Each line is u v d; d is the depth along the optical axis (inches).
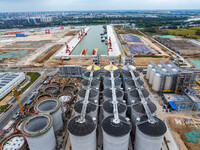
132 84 4131.4
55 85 5580.7
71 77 6358.3
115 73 4766.2
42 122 2910.9
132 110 3213.6
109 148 2669.8
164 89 4980.3
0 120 4065.0
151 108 3115.2
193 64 7613.2
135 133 3100.4
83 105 3161.9
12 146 3125.0
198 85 5506.9
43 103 3553.2
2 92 5068.9
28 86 5748.0
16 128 3538.4
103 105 3319.4
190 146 3179.1
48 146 2896.2
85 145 2632.9
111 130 2532.0
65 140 3390.7
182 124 3757.4
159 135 2488.9
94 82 4232.3
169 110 4242.1
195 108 4222.4
